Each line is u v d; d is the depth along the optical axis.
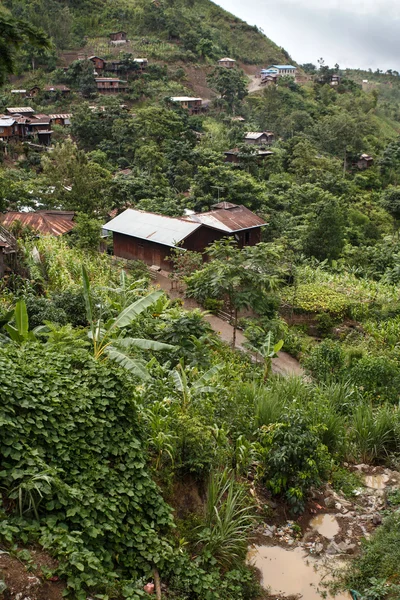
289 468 9.24
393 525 8.49
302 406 11.62
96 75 89.75
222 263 19.84
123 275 17.70
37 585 5.38
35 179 45.78
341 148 80.06
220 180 48.34
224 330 23.25
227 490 8.71
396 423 11.56
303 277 30.52
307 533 8.76
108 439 7.37
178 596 6.60
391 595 7.14
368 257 38.25
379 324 23.97
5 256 21.69
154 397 9.62
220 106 92.88
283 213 46.50
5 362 7.31
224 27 133.38
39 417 6.81
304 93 107.00
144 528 7.04
